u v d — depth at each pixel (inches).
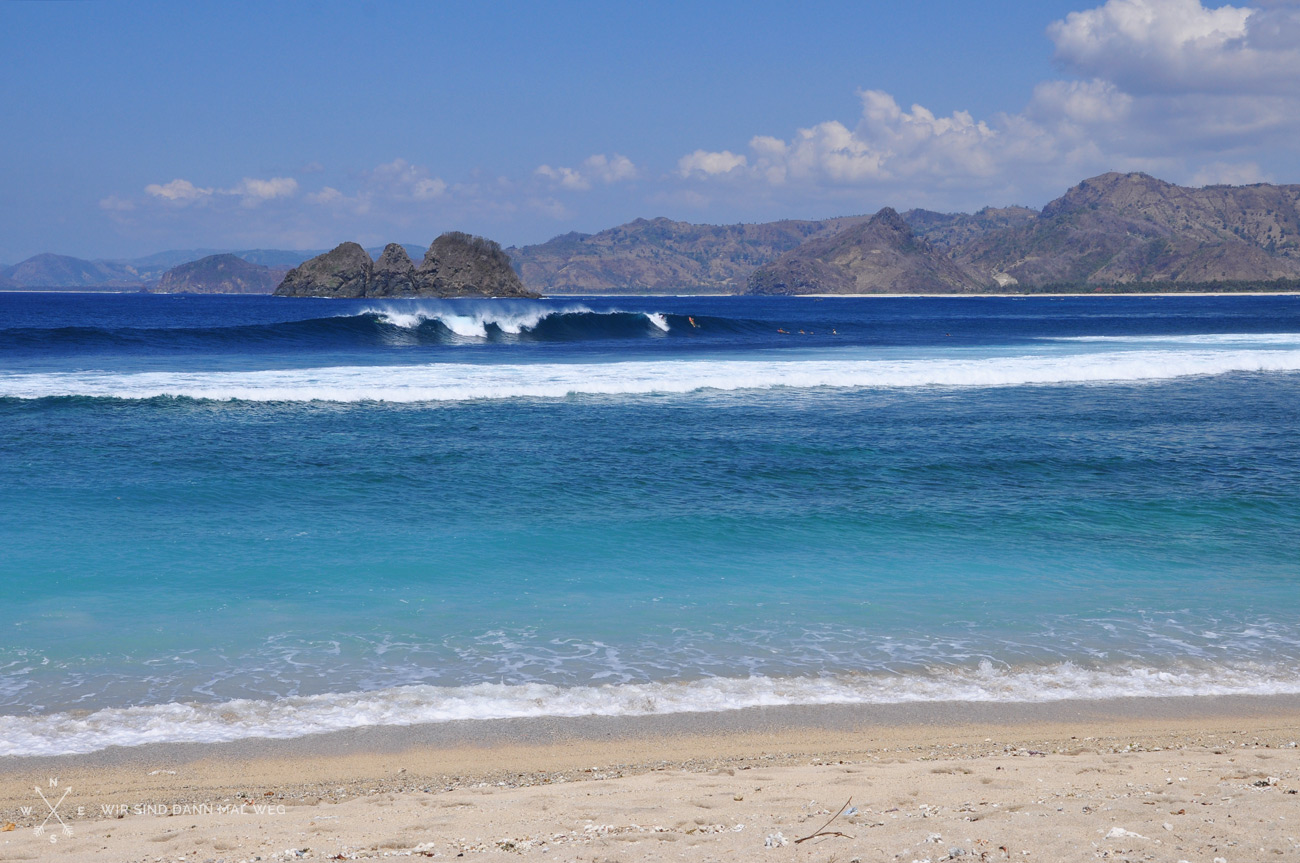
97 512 490.3
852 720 268.5
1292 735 257.6
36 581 382.9
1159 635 339.0
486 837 174.1
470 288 6653.5
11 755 240.8
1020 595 383.6
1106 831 163.8
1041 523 493.7
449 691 286.0
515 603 368.5
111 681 290.2
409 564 415.2
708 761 239.5
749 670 305.4
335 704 275.9
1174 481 583.2
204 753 243.8
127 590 374.9
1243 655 320.5
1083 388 997.8
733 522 489.7
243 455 627.2
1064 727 263.7
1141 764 220.7
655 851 161.3
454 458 628.4
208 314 3612.2
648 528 477.7
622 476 587.2
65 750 244.2
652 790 206.1
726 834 171.2
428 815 191.8
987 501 536.1
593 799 199.5
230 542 443.5
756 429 741.9
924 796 194.7
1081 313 4537.4
